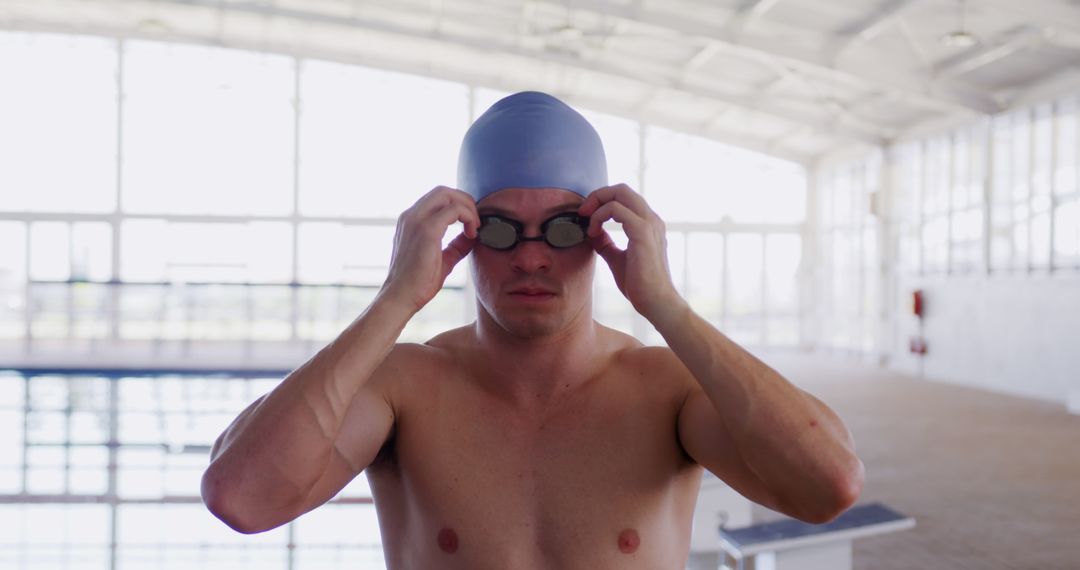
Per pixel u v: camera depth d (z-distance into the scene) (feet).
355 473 4.10
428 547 4.11
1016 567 16.28
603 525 4.02
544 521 4.03
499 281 3.97
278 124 57.11
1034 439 28.96
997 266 43.06
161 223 56.34
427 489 4.11
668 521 4.18
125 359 38.55
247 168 57.06
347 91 57.47
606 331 4.61
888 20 36.42
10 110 55.16
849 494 3.70
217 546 23.39
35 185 55.31
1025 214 40.83
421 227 4.00
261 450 3.73
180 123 56.39
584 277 4.05
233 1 50.26
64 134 55.47
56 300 52.75
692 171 63.62
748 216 64.90
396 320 3.93
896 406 36.45
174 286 48.06
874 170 56.90
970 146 46.03
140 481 26.45
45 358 39.06
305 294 49.44
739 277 65.16
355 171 57.62
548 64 53.36
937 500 21.11
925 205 50.78
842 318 62.03
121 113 55.83
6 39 54.49
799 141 62.23
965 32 32.71
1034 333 39.70
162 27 52.95
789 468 3.71
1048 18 29.91
